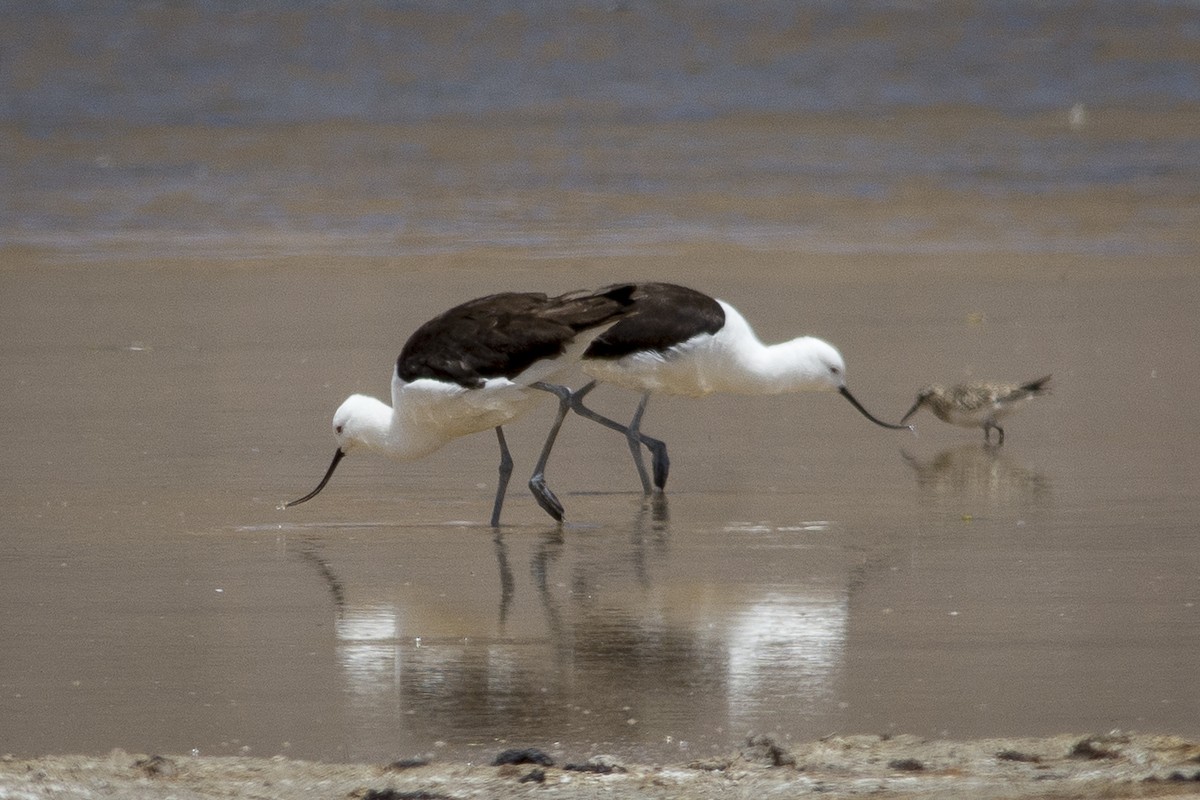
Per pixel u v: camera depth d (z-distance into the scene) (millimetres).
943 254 24172
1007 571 10945
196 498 13055
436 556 11469
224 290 22047
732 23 50719
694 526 12273
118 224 26688
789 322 19750
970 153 32969
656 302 13664
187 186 29938
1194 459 14156
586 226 26297
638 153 33219
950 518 12383
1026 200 28375
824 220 26703
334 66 44531
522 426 15609
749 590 10578
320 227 26391
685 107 39125
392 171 31312
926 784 7496
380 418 12258
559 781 7547
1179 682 8875
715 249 24500
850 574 10914
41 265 23703
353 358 18203
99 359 18219
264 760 7891
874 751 7898
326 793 7484
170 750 8094
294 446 14742
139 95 40500
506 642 9602
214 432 15203
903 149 33562
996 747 7938
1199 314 20234
